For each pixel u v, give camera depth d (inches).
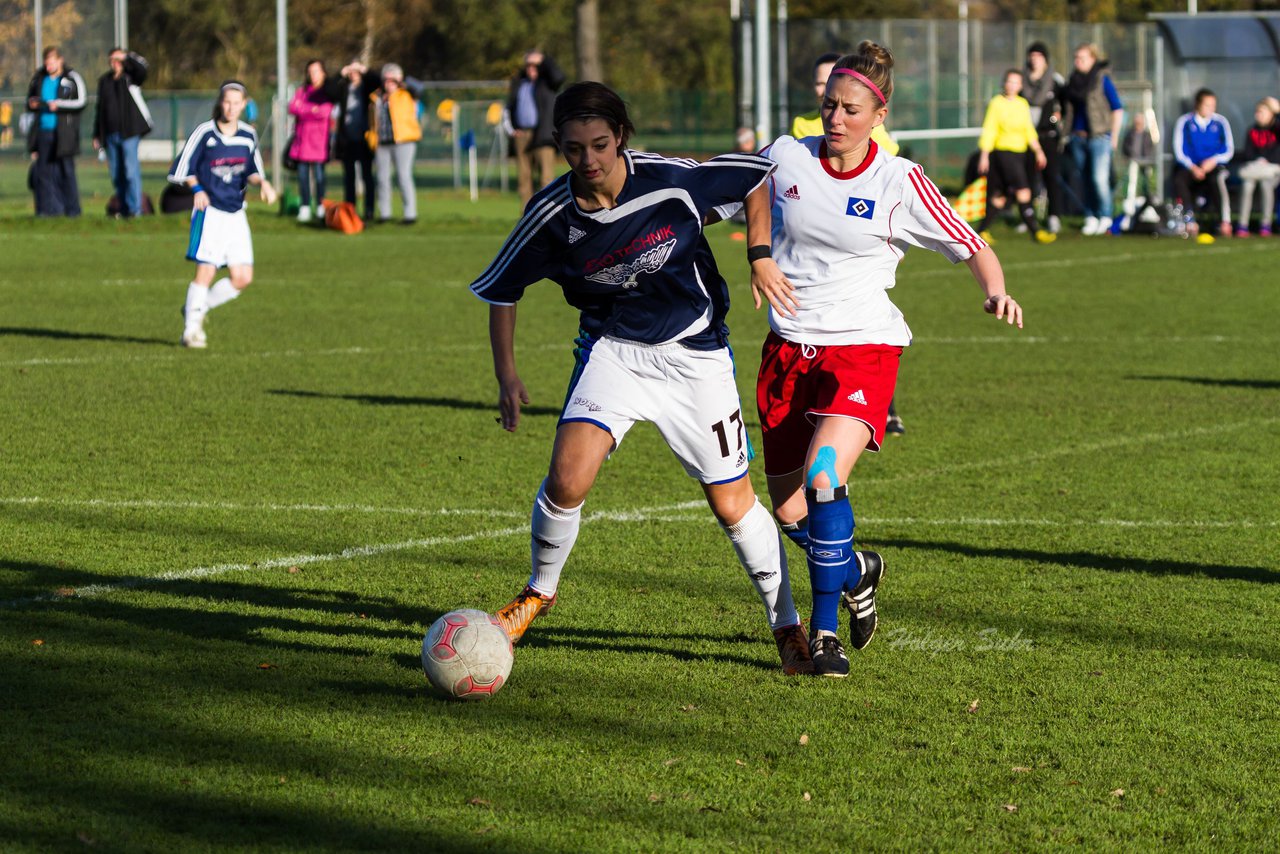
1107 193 2511.1
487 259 2196.1
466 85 4694.9
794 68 3058.6
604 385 513.7
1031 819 411.5
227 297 1354.6
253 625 579.2
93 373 1200.2
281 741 457.4
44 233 2504.9
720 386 518.3
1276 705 504.4
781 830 401.1
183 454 906.1
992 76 3235.7
